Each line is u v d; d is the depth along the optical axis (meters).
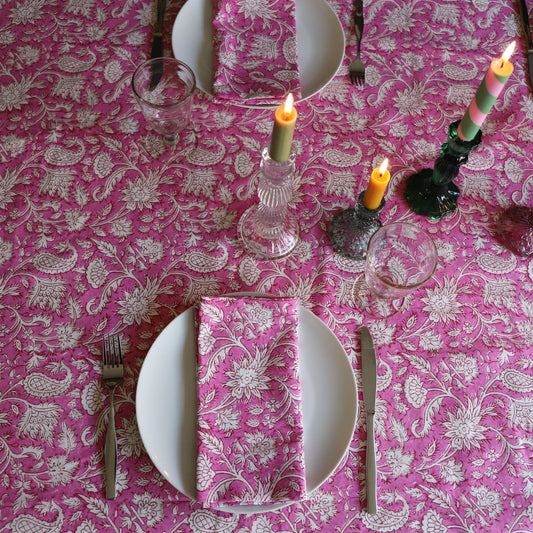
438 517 0.73
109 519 0.71
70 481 0.72
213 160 0.91
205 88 0.93
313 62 0.96
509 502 0.74
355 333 0.82
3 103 0.92
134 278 0.83
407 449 0.76
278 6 0.95
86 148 0.90
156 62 0.89
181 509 0.71
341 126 0.95
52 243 0.84
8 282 0.82
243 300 0.77
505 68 0.67
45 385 0.77
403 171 0.92
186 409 0.74
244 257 0.85
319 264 0.86
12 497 0.71
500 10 1.05
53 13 0.98
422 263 0.85
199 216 0.88
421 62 1.00
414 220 0.90
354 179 0.91
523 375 0.81
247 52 0.93
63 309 0.81
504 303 0.85
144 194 0.88
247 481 0.69
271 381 0.74
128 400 0.76
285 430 0.72
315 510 0.72
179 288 0.83
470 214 0.90
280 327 0.76
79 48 0.96
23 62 0.95
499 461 0.76
